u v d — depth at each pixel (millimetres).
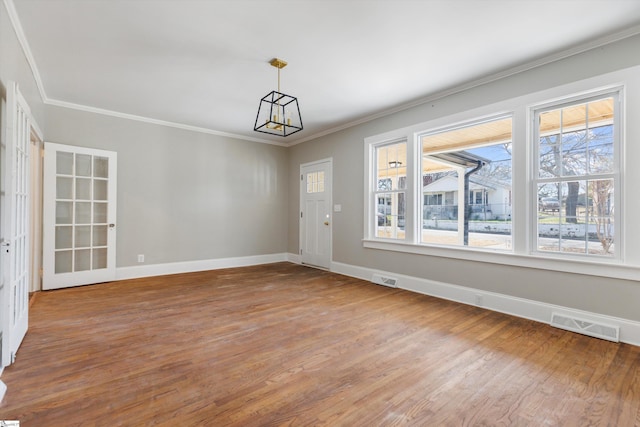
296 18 2361
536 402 1722
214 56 2922
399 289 4156
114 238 4492
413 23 2418
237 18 2359
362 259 4805
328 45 2732
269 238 6215
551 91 2889
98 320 2934
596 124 2732
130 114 4609
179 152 5125
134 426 1507
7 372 1984
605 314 2592
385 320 2988
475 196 3674
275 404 1692
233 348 2371
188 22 2408
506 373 2027
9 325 2031
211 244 5477
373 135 4633
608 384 1897
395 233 4422
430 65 3090
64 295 3758
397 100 4008
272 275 5016
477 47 2752
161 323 2873
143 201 4789
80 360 2156
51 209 3955
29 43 2682
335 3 2188
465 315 3131
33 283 3848
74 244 4152
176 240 5109
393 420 1570
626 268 2475
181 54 2889
